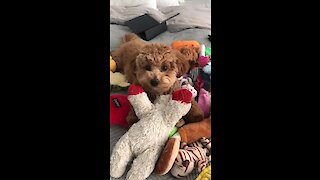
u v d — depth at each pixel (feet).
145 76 4.22
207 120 4.25
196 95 4.44
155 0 6.22
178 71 4.38
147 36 5.38
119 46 5.02
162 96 4.21
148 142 3.86
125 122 4.27
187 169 3.76
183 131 4.06
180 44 5.01
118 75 4.72
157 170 3.78
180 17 5.81
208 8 6.13
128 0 6.11
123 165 3.84
